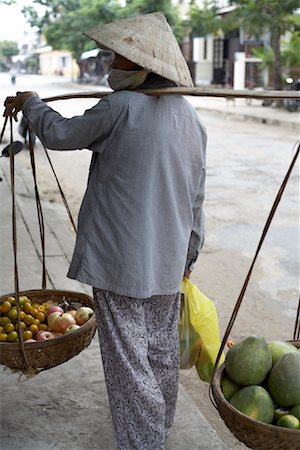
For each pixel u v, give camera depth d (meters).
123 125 2.06
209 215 7.01
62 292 2.99
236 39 34.44
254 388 2.13
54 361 2.45
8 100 2.41
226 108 22.33
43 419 2.65
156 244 2.15
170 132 2.10
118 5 33.41
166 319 2.34
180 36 30.80
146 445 2.20
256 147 12.55
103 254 2.14
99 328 2.25
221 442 2.56
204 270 5.29
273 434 1.94
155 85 2.14
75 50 41.59
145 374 2.17
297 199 7.86
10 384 2.93
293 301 4.65
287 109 20.77
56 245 5.34
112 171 2.11
